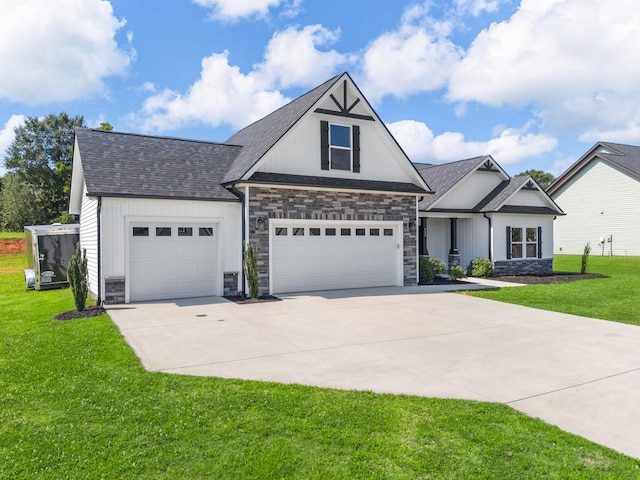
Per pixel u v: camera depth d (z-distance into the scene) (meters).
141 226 12.57
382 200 15.75
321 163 14.76
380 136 15.98
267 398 5.17
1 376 5.98
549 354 7.26
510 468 3.73
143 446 4.06
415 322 9.78
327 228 14.81
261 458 3.85
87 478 3.55
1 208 47.66
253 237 13.29
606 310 11.39
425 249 20.80
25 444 4.09
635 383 5.88
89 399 5.14
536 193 21.98
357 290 14.94
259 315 10.54
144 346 7.63
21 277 22.77
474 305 12.09
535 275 20.69
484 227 20.69
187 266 13.20
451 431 4.40
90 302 12.52
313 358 6.95
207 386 5.59
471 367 6.54
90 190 11.57
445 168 22.98
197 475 3.60
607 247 32.66
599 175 33.19
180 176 13.58
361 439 4.21
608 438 4.31
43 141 56.59
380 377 6.04
